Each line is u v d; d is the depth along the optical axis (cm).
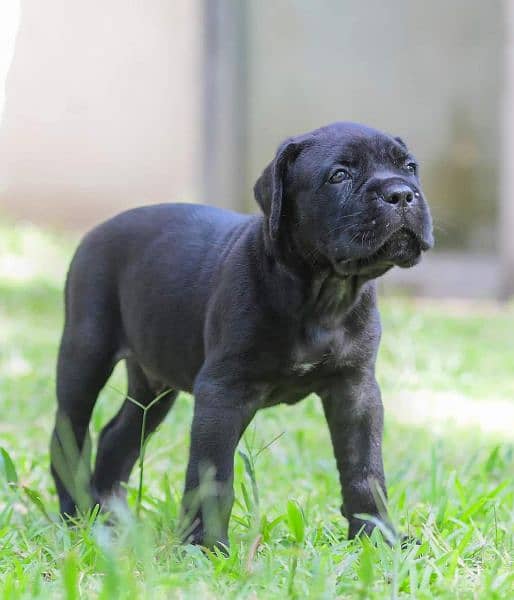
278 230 780
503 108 2323
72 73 3203
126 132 3195
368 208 746
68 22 3198
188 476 772
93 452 1095
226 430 776
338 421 820
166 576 657
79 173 3206
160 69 3156
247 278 784
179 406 1242
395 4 2461
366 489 810
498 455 1082
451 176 2441
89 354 923
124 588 623
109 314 928
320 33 2494
